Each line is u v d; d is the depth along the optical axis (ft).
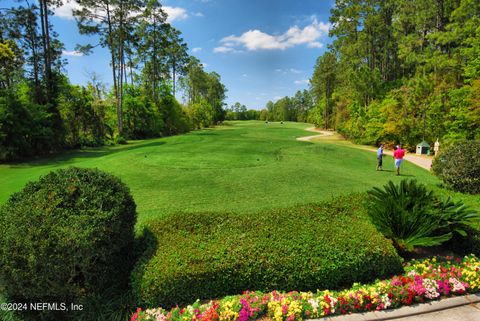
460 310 9.83
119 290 11.14
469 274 11.12
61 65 79.05
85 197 11.19
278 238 12.10
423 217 13.48
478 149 26.76
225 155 52.37
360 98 102.94
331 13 111.96
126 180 33.58
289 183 32.78
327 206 15.80
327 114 164.55
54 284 9.70
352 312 9.68
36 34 71.67
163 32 122.72
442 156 29.71
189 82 198.70
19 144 60.13
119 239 11.39
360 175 39.86
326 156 57.62
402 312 9.65
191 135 104.73
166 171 38.19
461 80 72.02
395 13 104.94
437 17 83.20
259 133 130.72
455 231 14.03
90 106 92.48
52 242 9.57
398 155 42.11
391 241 13.15
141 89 122.01
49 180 11.81
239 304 9.52
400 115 79.71
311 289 10.91
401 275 11.59
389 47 108.17
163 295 10.02
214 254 10.99
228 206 23.88
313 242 11.77
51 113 70.28
